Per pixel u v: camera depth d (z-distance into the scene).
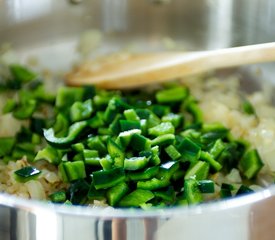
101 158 0.38
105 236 0.30
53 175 0.38
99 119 0.41
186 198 0.36
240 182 0.40
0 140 0.41
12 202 0.31
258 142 0.42
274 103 0.46
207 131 0.42
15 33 0.46
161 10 0.48
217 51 0.43
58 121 0.42
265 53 0.41
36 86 0.46
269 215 0.31
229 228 0.31
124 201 0.36
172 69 0.44
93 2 0.47
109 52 0.49
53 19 0.47
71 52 0.49
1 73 0.47
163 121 0.41
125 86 0.45
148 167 0.37
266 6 0.45
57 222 0.30
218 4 0.47
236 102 0.46
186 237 0.31
